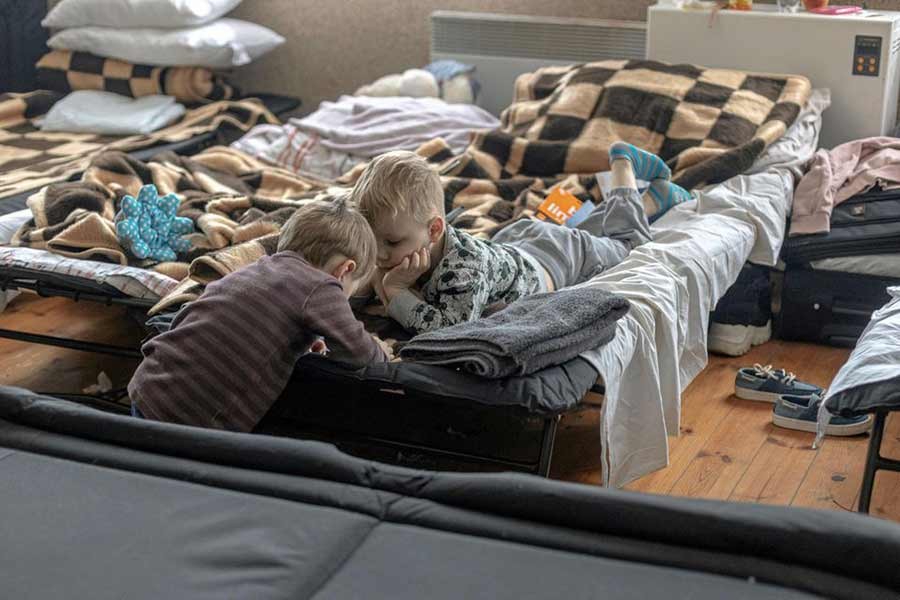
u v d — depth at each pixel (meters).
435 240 2.30
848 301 3.00
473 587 1.22
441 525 1.35
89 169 3.12
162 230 2.71
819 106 3.54
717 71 3.58
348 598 1.21
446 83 4.16
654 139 3.40
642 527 1.30
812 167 3.23
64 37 4.47
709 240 2.78
